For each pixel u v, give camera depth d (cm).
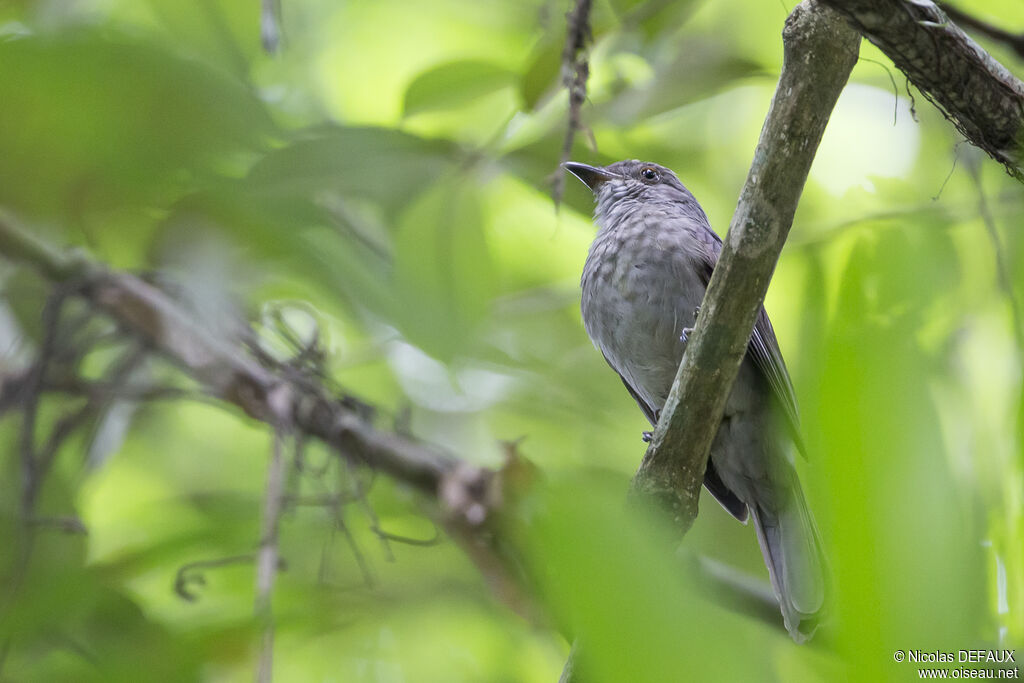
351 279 530
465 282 600
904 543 169
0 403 848
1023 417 235
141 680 354
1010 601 264
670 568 198
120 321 816
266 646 409
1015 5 871
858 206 943
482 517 716
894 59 459
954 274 405
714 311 560
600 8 830
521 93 719
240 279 629
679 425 588
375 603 629
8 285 909
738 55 828
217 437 1120
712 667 190
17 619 375
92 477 941
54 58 344
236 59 596
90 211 396
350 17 1109
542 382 1034
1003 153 473
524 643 824
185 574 704
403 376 1050
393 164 597
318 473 794
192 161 378
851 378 179
